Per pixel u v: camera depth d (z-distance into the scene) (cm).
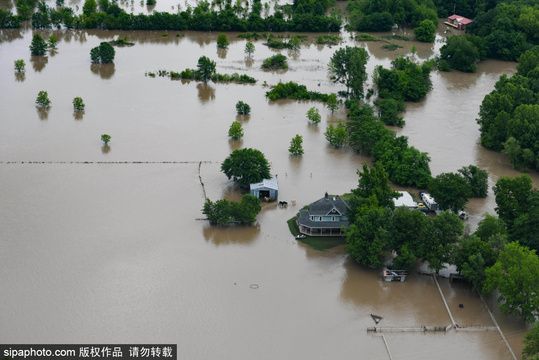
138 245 17462
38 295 15250
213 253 17350
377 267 17000
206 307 15138
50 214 18775
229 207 18550
